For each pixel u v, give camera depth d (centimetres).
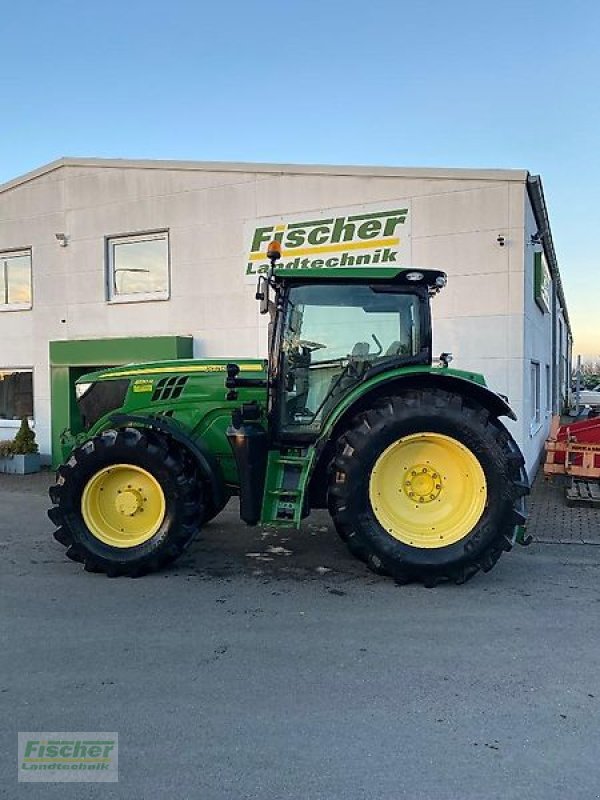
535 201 973
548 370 1486
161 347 1092
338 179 983
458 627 438
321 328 573
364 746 297
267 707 333
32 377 1269
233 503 863
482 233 904
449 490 539
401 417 519
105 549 558
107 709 331
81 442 634
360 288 571
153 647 408
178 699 341
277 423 563
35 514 820
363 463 518
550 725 315
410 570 515
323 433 535
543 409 1312
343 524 521
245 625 444
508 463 518
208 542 668
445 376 537
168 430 567
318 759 288
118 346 1135
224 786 270
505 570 567
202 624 446
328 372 571
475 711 328
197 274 1095
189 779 274
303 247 1012
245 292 1059
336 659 389
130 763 286
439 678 364
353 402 529
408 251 944
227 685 356
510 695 344
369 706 333
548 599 493
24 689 353
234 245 1063
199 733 309
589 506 825
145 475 565
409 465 537
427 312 576
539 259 1077
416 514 535
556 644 410
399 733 308
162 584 535
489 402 553
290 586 527
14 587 530
